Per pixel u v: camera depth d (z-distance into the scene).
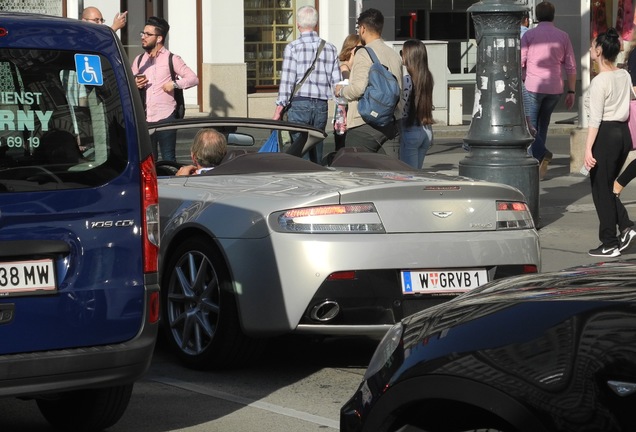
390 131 16.09
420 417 5.79
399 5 42.44
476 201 9.98
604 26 24.67
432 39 43.19
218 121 11.96
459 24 43.41
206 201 10.29
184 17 33.75
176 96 18.89
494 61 16.20
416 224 9.70
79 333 7.59
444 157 28.38
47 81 7.62
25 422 8.91
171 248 10.59
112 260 7.73
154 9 33.50
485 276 9.87
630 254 15.83
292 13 35.81
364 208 9.61
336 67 18.66
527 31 23.27
